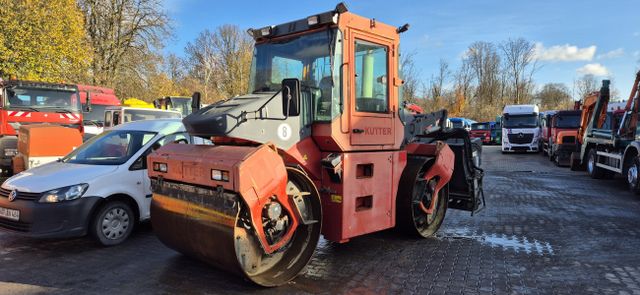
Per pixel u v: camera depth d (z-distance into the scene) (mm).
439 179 6734
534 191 11289
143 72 31688
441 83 49156
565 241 6449
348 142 5043
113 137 7027
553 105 62781
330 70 4895
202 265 5293
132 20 30797
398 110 5816
